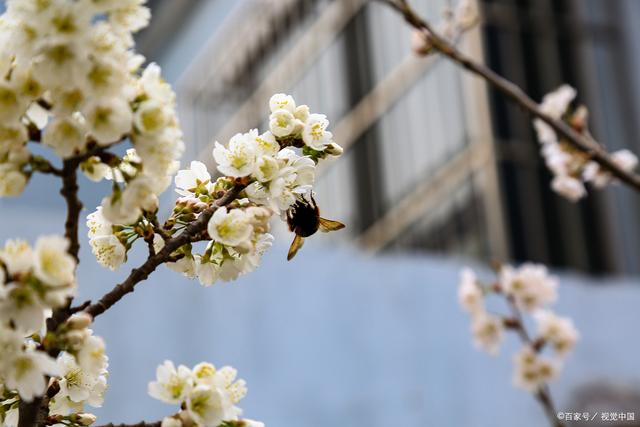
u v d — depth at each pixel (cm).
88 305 176
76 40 157
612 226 1055
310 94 1249
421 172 1059
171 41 1614
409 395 787
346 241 1127
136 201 170
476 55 1056
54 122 162
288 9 1308
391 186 1091
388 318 807
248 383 738
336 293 795
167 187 180
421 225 1046
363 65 1149
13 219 662
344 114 1173
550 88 1085
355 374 778
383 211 1095
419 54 436
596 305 898
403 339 803
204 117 1466
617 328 895
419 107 1072
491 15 1073
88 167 172
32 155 165
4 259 153
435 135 1048
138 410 680
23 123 167
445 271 841
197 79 1502
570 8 1142
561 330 561
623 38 1148
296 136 198
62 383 189
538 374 553
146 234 185
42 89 162
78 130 162
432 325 817
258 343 750
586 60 1127
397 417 778
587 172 542
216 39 1474
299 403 750
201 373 182
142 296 709
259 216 183
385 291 812
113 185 172
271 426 736
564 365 855
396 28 1093
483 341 566
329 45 1214
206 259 193
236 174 189
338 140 1175
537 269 578
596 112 1122
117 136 160
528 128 1027
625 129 1127
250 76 1377
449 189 1031
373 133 1127
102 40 161
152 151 166
